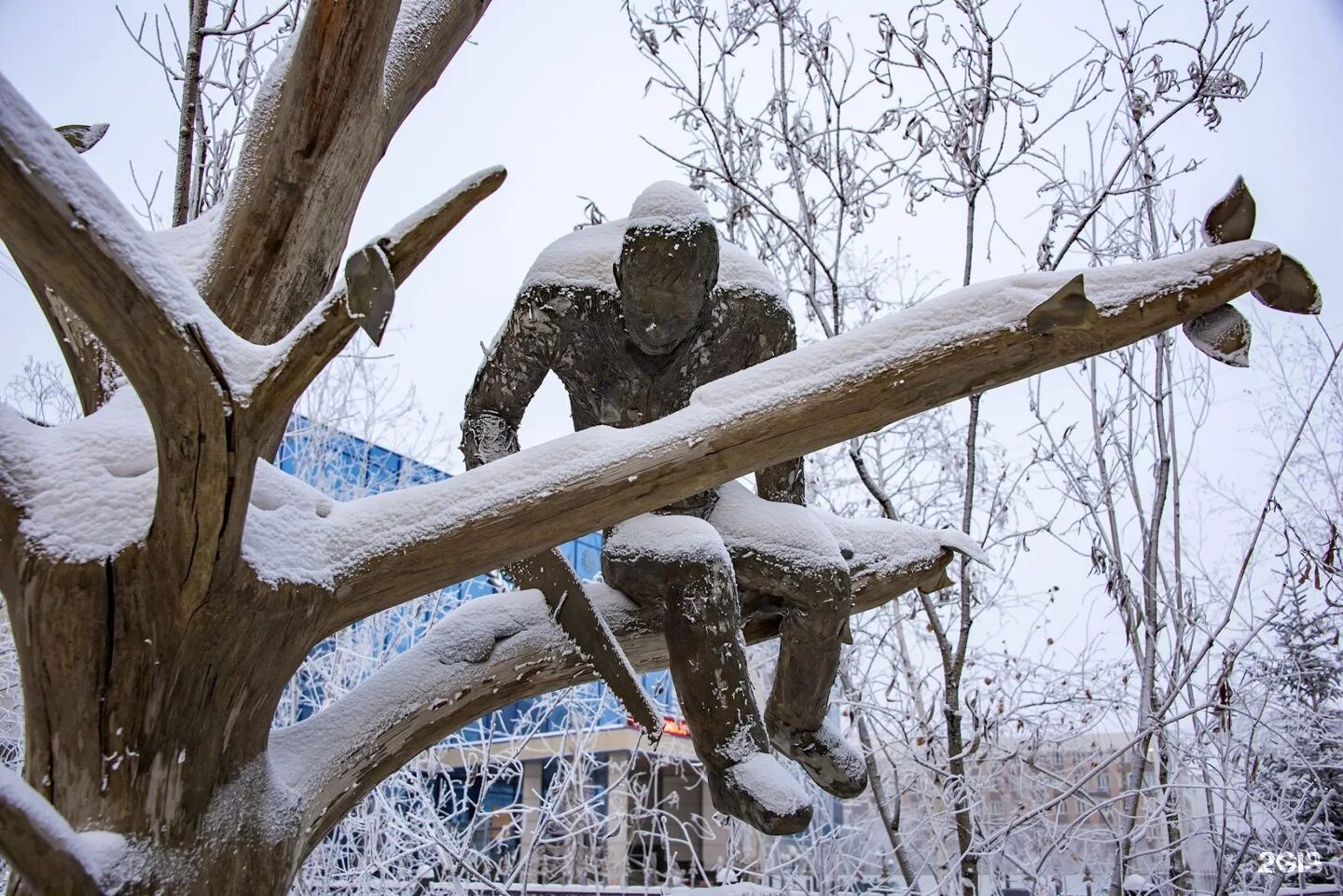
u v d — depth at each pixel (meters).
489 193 1.69
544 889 6.48
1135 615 5.71
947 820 5.46
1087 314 1.88
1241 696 5.35
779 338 3.01
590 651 2.79
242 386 1.72
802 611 2.92
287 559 2.00
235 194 2.58
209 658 1.94
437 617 6.91
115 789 1.89
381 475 8.07
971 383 2.01
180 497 1.78
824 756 3.08
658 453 2.07
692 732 2.72
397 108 2.88
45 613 1.87
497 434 2.97
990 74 5.51
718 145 5.86
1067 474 6.11
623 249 2.69
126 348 1.65
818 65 5.91
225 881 1.99
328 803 2.41
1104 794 6.45
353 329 1.72
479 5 3.11
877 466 7.03
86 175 1.58
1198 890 5.94
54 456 1.98
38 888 1.68
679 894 3.90
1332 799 5.84
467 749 7.18
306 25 2.42
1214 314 1.94
